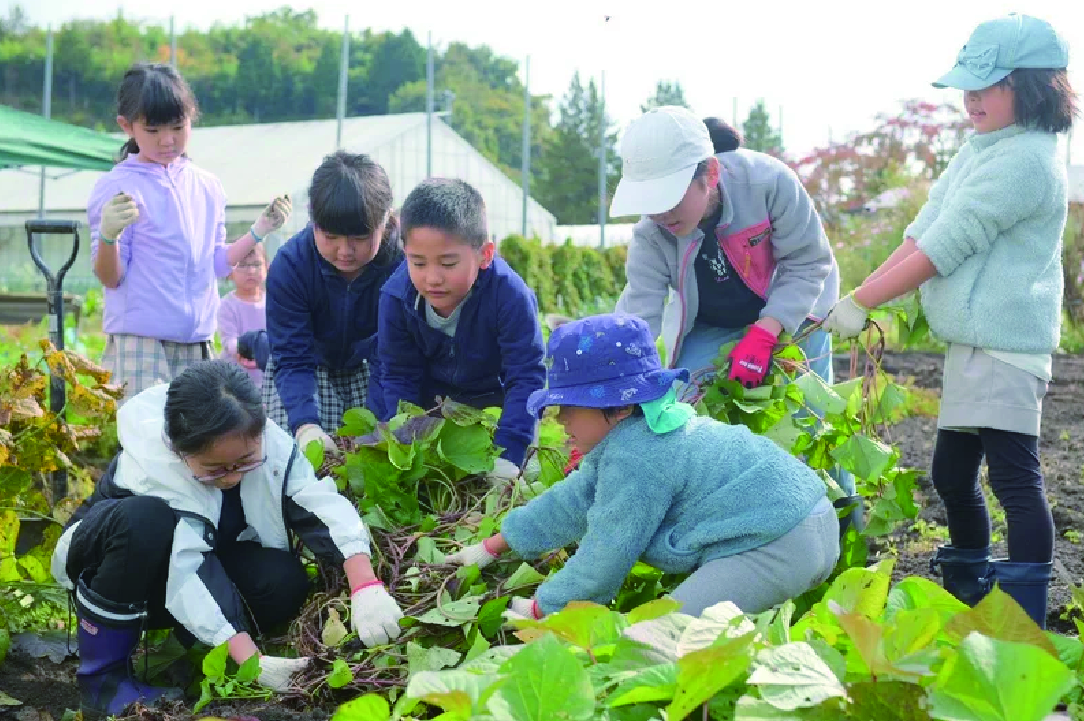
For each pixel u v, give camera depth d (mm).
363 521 3305
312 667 2881
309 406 3998
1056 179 3373
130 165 5012
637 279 3994
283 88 89812
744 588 2705
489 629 2836
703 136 3590
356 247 3896
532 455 3635
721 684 1860
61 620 3805
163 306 4973
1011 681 1744
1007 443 3404
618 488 2730
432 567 3031
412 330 3820
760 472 2760
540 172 88500
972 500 3654
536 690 1848
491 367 3896
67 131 10250
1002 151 3383
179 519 2984
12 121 9742
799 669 1919
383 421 3973
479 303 3684
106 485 3133
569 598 2744
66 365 3859
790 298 3766
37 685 3332
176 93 4961
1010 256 3387
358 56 93000
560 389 2793
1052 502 5543
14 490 3857
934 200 3822
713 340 4066
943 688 1800
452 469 3588
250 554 3197
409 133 32812
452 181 3564
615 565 2719
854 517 3848
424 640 2877
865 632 1839
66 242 31562
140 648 3363
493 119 95250
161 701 2896
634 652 2064
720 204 3803
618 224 41656
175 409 2814
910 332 3734
